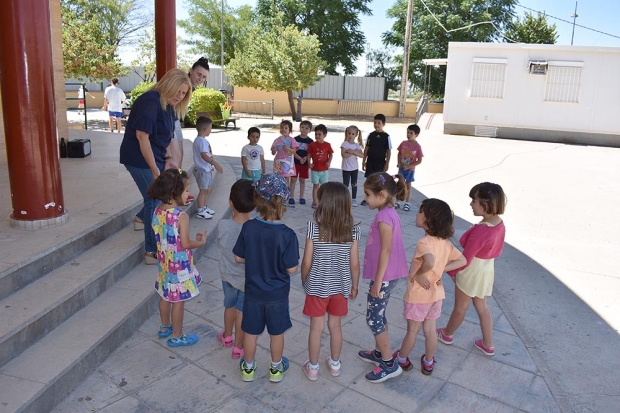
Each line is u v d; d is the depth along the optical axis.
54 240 3.74
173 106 4.08
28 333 2.96
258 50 20.30
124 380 3.06
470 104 18.52
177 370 3.21
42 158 3.93
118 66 16.78
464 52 18.16
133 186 5.61
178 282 3.30
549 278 5.12
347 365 3.39
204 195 5.82
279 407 2.92
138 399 2.90
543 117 18.06
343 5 31.28
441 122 21.20
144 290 3.82
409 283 3.21
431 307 3.21
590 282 5.03
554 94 17.78
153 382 3.07
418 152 7.44
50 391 2.70
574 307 4.45
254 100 28.05
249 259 2.95
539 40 32.47
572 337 3.91
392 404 2.99
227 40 34.97
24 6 3.67
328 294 3.03
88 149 7.88
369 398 3.04
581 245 6.21
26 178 3.91
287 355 3.48
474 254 3.35
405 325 3.99
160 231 3.29
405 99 27.16
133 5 26.95
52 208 4.05
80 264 3.77
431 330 3.22
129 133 3.94
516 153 14.37
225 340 3.51
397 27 33.22
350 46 32.31
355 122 24.42
